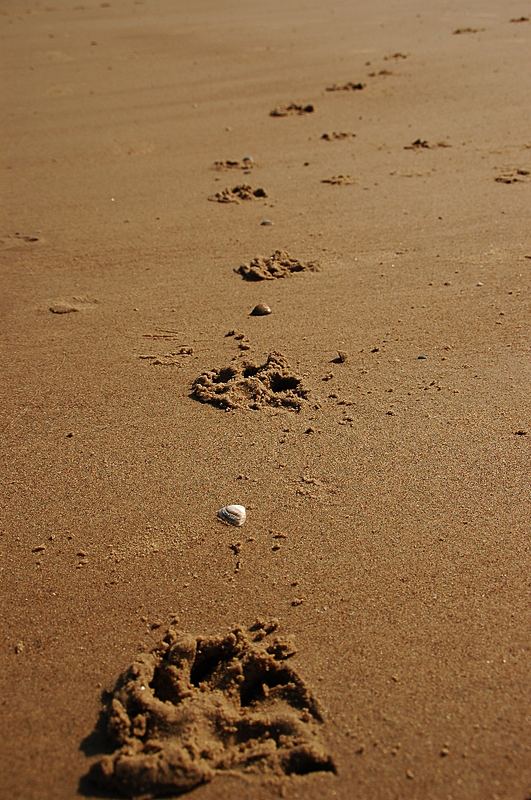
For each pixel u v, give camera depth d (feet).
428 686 7.64
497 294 15.80
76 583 9.02
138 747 7.10
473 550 9.27
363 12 57.77
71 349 14.34
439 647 8.05
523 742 7.09
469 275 16.75
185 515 10.03
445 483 10.43
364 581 8.91
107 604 8.73
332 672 7.84
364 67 39.88
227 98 35.27
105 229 20.56
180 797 6.73
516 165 24.12
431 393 12.48
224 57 44.09
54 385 13.16
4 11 64.44
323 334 14.48
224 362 13.65
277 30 51.72
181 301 16.16
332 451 11.18
